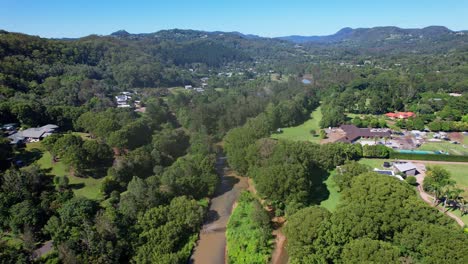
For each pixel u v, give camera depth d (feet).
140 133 503.20
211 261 290.97
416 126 642.63
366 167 410.93
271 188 353.31
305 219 274.16
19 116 488.44
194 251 304.09
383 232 265.95
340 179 376.89
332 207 357.00
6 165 377.91
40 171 367.04
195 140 520.83
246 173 451.12
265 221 325.42
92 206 314.35
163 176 374.43
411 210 273.33
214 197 406.21
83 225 282.77
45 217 302.25
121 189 379.35
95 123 497.46
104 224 282.77
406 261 231.91
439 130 629.92
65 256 249.34
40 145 440.45
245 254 291.17
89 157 392.47
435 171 376.68
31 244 262.88
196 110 635.25
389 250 228.84
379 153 490.90
